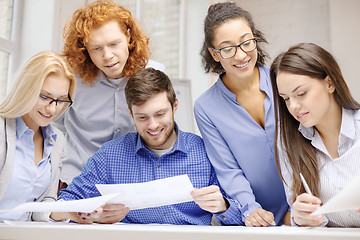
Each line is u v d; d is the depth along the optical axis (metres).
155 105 1.50
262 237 0.79
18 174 1.35
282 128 1.36
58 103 1.36
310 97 1.17
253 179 1.67
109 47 1.68
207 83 3.72
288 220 1.72
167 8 3.74
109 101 1.86
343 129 1.25
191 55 3.82
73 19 1.79
